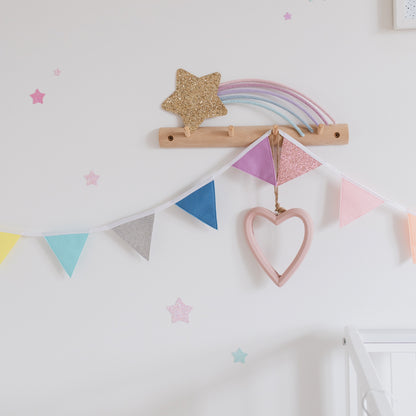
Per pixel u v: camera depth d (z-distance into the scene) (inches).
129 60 52.4
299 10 51.0
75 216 53.2
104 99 52.7
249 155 50.2
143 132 52.5
